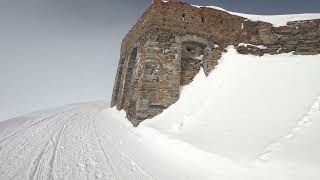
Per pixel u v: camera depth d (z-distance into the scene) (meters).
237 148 8.51
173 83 13.35
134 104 14.01
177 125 11.38
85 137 11.23
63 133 11.73
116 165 7.97
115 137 11.58
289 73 11.93
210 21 14.68
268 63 13.20
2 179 6.32
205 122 10.72
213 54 14.19
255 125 9.53
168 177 7.28
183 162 8.36
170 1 14.38
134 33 17.67
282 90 10.95
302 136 8.40
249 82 12.19
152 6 14.35
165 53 13.73
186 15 14.41
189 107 12.27
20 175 6.62
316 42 13.12
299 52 13.33
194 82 13.75
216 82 13.05
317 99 9.86
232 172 7.40
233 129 9.67
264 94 11.07
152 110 12.98
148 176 7.28
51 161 7.86
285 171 7.07
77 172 7.14
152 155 9.13
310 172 6.85
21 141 9.93
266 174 7.07
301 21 13.88
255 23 14.93
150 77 13.38
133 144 10.49
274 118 9.60
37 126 13.06
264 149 8.16
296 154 7.64
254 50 14.21
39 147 9.23
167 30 14.01
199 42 14.13
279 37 14.09
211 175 7.40
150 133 11.23
